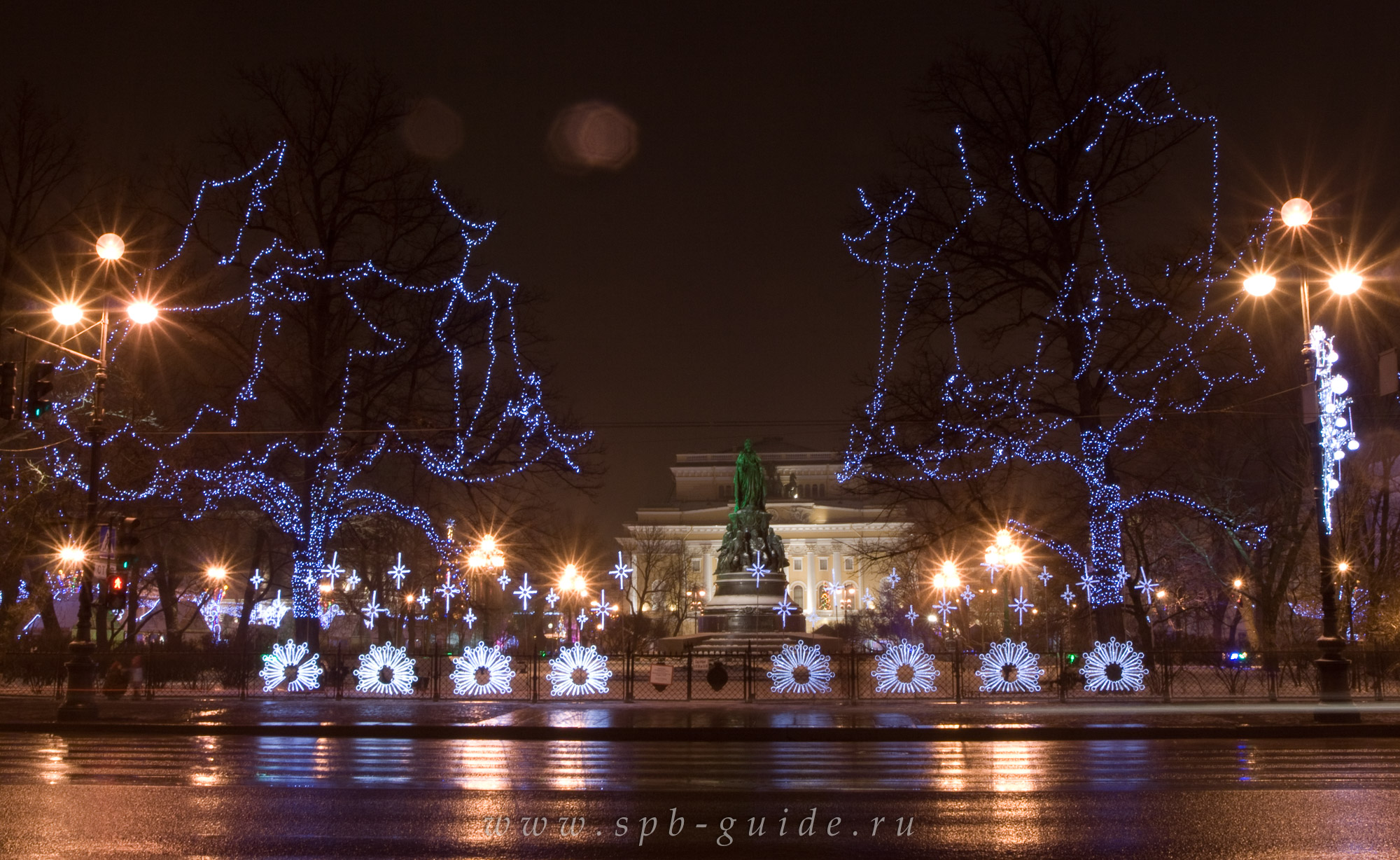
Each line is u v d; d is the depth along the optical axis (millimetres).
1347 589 38344
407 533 44281
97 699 32281
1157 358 35469
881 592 93438
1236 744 20641
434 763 17422
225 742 21422
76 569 38906
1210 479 44594
